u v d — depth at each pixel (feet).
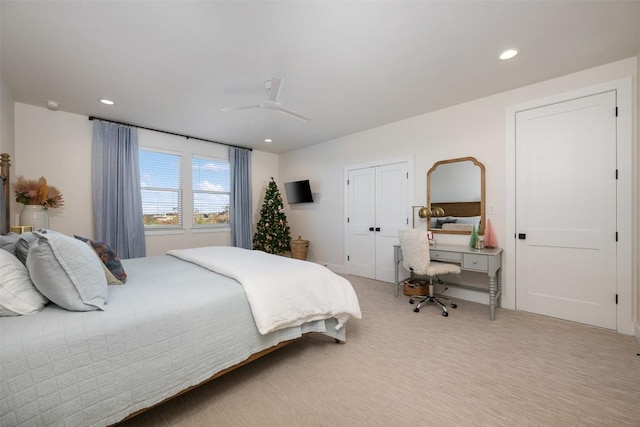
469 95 10.72
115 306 4.61
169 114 12.52
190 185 16.37
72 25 6.50
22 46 7.34
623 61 8.20
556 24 6.59
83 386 3.77
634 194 8.07
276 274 6.58
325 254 17.90
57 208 12.05
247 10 6.04
